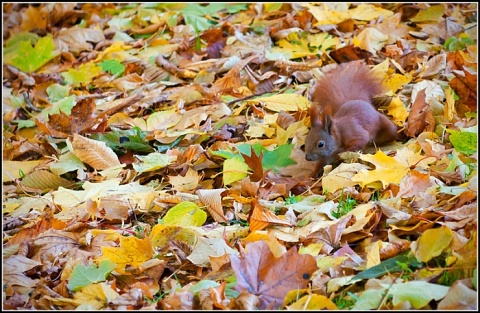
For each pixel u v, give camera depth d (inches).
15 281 164.6
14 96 305.6
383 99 240.5
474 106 228.5
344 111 221.3
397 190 185.6
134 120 257.4
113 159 230.7
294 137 229.6
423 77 253.1
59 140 254.7
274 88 272.4
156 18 361.7
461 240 149.7
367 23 316.5
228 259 159.5
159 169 221.5
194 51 319.3
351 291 147.6
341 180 193.0
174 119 255.4
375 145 218.2
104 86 305.7
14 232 197.5
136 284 156.4
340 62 286.7
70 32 358.0
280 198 198.5
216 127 243.9
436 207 171.8
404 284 138.6
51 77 317.7
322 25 310.8
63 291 159.2
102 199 200.1
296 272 147.0
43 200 210.1
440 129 217.3
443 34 291.3
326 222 171.5
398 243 155.9
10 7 423.2
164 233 174.1
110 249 168.7
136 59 316.8
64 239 181.2
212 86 278.1
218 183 213.0
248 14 355.3
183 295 146.2
